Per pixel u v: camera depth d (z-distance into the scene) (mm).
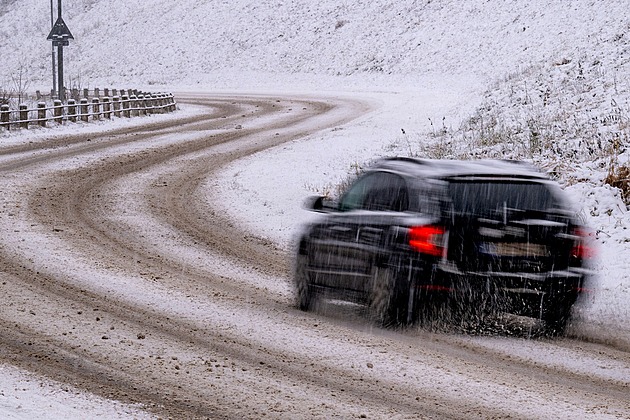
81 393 13719
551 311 18750
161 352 16578
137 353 16422
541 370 16156
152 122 84500
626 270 25875
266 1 180250
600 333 19453
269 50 161125
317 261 20969
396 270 18406
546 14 132000
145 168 51625
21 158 53906
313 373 15461
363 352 17109
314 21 166000
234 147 63000
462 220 18141
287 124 80688
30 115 82562
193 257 27953
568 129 43094
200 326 18953
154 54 172250
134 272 25016
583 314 21016
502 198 18672
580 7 128125
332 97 112875
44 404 13008
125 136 70125
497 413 13352
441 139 52875
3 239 29391
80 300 21078
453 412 13352
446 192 18484
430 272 17922
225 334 18312
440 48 137000
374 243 19125
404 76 132750
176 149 61750
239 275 25469
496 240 18234
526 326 20000
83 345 16859
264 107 102500
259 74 153125
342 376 15312
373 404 13672
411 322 18672
